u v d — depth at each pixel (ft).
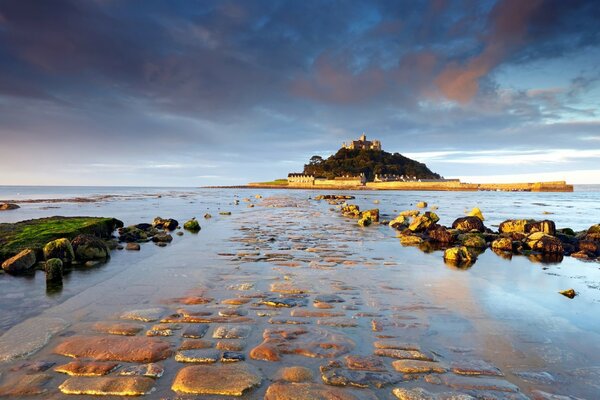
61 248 36.24
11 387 13.35
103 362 15.31
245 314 21.35
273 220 86.43
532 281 31.99
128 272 32.12
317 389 13.50
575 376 14.89
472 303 24.38
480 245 51.70
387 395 13.20
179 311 21.72
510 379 14.56
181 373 14.46
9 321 20.07
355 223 80.07
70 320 20.20
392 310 22.52
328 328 19.40
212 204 160.15
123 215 101.14
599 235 56.95
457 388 13.73
